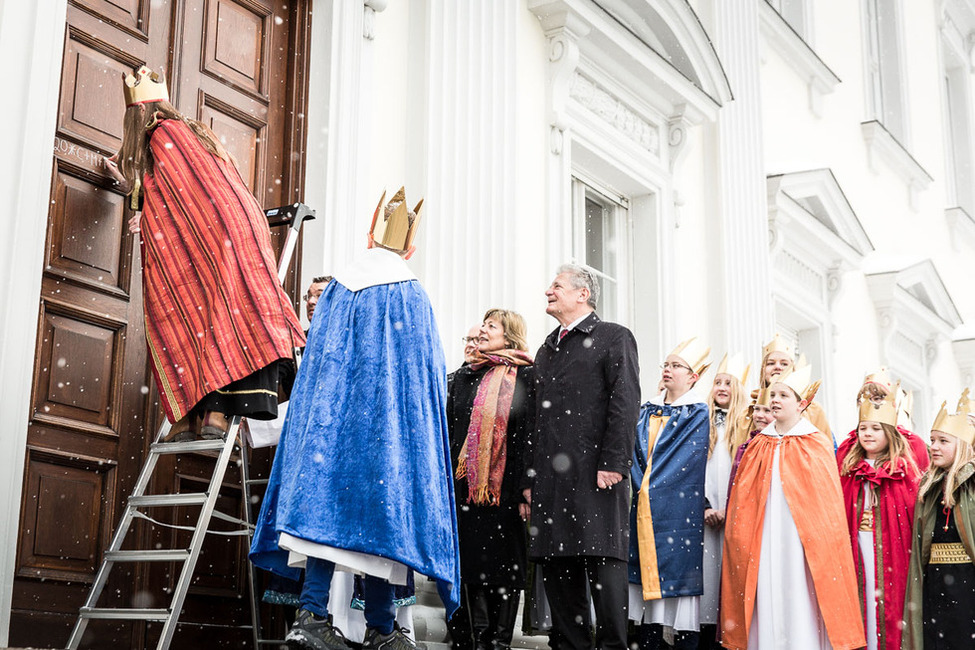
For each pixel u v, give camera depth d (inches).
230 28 213.2
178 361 160.9
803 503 203.5
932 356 534.9
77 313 173.6
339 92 225.5
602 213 323.0
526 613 208.7
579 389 184.7
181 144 167.9
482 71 257.9
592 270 316.2
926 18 618.8
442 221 243.6
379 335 148.7
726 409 229.8
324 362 146.6
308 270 216.2
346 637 172.6
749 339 354.6
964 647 209.3
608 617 177.6
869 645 213.9
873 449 221.8
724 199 356.8
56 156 174.4
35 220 165.6
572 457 181.5
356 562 138.1
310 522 136.8
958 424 215.8
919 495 217.0
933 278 505.7
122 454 177.5
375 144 236.1
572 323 191.2
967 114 656.4
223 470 157.5
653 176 324.5
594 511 178.4
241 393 158.9
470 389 204.2
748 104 379.6
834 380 432.1
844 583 199.9
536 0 279.7
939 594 212.8
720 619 207.2
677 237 335.0
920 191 566.3
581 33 286.7
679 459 214.1
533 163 275.0
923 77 602.5
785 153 434.3
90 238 177.8
